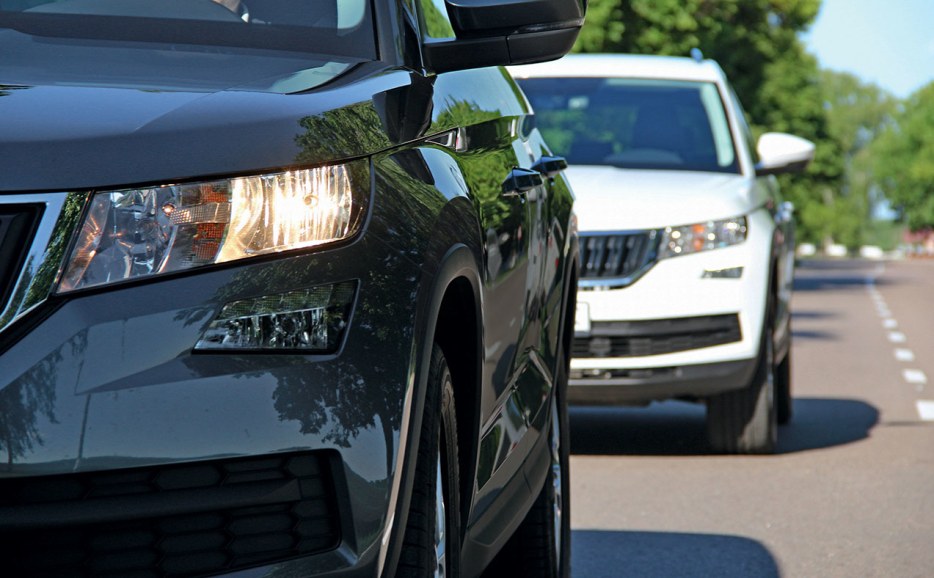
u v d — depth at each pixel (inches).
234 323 240.1
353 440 245.8
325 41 324.8
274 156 250.4
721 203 797.2
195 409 235.3
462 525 315.6
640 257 777.6
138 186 240.7
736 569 526.6
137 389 233.0
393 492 252.1
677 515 625.9
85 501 234.1
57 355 231.0
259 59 298.8
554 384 436.8
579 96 907.4
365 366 249.1
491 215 332.2
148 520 239.5
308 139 255.4
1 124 242.4
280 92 267.4
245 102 259.0
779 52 4244.6
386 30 331.3
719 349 772.0
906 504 647.8
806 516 621.6
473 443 317.4
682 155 868.0
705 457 791.1
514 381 368.5
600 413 980.6
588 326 772.6
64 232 235.5
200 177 243.9
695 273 776.3
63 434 229.8
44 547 236.8
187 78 273.3
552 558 442.3
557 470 457.4
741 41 3912.4
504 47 340.8
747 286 780.6
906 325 1919.3
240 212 245.0
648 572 520.7
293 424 240.7
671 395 778.2
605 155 865.5
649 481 711.7
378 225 259.1
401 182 272.2
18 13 316.2
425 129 300.8
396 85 299.9
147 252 238.7
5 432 228.2
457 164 314.0
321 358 245.1
